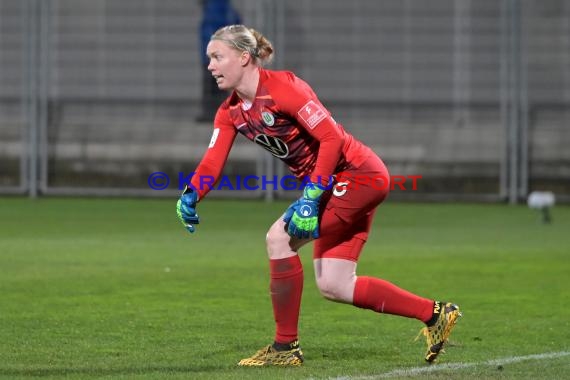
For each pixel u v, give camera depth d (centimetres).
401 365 1680
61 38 5338
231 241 3481
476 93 5222
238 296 2372
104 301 2294
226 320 2080
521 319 2131
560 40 5125
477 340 1911
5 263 2898
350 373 1611
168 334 1936
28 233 3691
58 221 4128
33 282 2555
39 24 5153
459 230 3909
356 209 1650
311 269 2839
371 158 1661
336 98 5275
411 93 5250
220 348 1811
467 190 5206
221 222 4138
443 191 5222
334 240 1688
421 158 5225
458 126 5225
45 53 5159
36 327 1995
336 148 1598
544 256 3138
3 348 1798
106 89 5328
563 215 4544
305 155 1664
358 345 1853
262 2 5031
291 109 1598
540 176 5138
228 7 5134
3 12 5444
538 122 5144
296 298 1666
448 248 3328
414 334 1958
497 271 2811
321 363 1694
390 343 1872
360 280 1684
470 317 2152
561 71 5125
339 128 1625
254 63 1617
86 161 5278
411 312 1688
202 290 2453
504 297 2402
